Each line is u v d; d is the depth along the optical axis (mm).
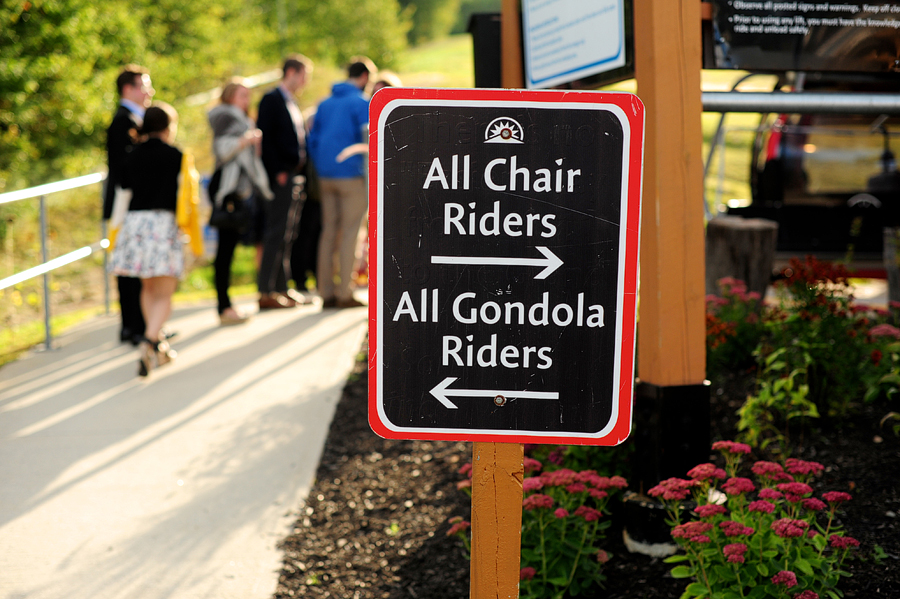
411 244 1781
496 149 1760
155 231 5230
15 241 11172
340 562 3082
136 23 17766
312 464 3910
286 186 7141
